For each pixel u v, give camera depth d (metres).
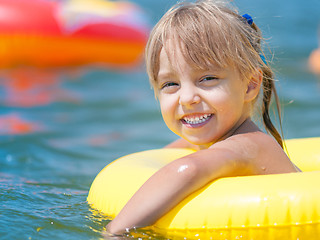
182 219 1.89
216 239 1.85
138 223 1.92
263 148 2.12
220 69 2.13
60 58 9.11
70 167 3.72
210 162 1.96
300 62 9.63
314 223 1.83
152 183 1.95
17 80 7.82
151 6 15.77
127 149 4.50
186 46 2.13
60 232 1.98
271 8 17.41
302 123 5.32
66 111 6.02
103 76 8.54
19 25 8.72
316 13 17.02
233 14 2.31
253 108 2.37
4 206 2.31
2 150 4.10
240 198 1.87
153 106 6.36
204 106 2.14
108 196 2.23
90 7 9.95
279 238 1.83
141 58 10.16
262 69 2.38
